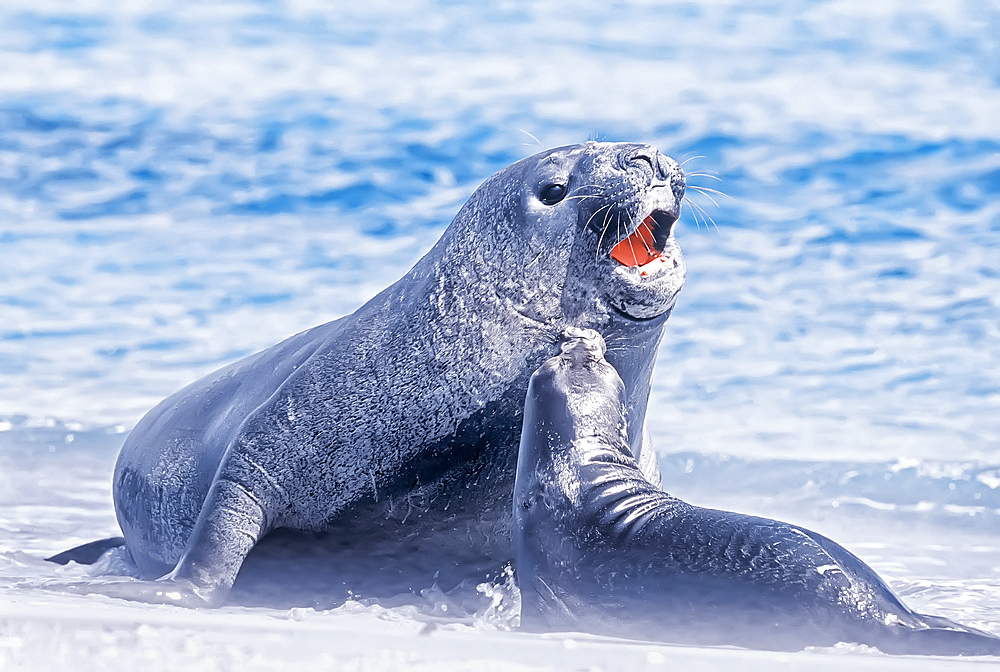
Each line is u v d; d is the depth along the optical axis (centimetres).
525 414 2216
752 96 10244
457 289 2438
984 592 2736
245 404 2622
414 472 2422
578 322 2395
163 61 11481
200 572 2306
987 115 9462
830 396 4828
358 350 2461
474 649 1588
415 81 10775
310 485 2423
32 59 11400
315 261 6781
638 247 2412
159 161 8675
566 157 2433
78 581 2280
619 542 2000
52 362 5272
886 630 1841
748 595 1894
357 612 2320
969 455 4128
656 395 4894
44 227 7462
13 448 4166
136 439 2894
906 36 12600
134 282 6481
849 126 9200
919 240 6894
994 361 5159
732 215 7400
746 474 3978
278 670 1470
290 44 12225
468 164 8538
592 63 11531
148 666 1464
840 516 3600
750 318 5791
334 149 8844
